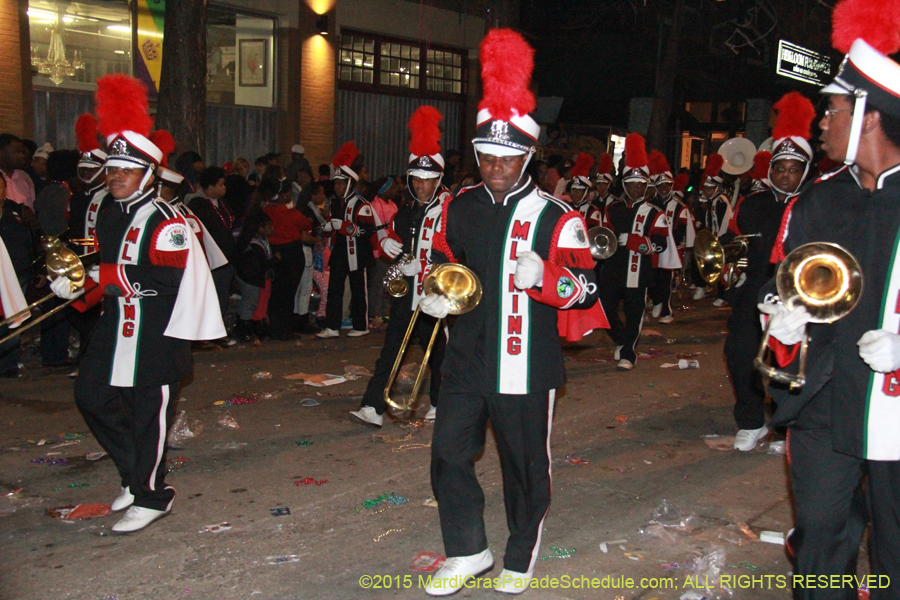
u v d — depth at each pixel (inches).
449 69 768.3
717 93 850.8
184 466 211.6
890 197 104.4
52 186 317.1
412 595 147.7
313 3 636.1
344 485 200.5
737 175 611.8
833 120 107.3
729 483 208.4
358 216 373.4
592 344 385.4
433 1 726.5
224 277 258.2
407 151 745.6
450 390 143.1
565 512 187.2
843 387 107.9
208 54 590.2
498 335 138.3
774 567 161.0
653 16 796.0
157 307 162.1
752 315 227.5
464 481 144.8
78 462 212.4
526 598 146.7
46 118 500.1
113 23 524.7
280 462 216.2
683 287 606.2
